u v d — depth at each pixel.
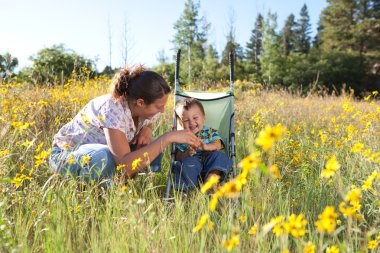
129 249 2.43
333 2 52.69
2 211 2.65
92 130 3.44
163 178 3.99
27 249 2.27
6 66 6.05
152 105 3.31
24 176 2.85
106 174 3.28
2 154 3.12
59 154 3.36
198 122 3.98
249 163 1.48
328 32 52.47
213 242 2.58
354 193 1.88
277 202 2.99
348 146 4.32
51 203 2.66
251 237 2.36
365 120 5.50
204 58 39.50
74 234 2.58
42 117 4.84
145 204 3.04
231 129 4.19
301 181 3.60
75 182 2.91
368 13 51.31
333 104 9.20
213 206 1.61
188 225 2.69
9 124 3.52
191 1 39.31
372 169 3.52
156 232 2.51
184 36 39.56
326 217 1.55
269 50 44.88
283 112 7.18
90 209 2.90
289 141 4.58
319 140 5.27
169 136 3.34
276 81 42.66
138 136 3.70
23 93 5.61
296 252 2.37
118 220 2.57
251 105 7.35
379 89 45.28
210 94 4.40
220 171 3.75
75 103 5.20
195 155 3.91
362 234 2.65
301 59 45.47
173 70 31.75
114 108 3.30
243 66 45.69
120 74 3.34
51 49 17.36
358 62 44.41
